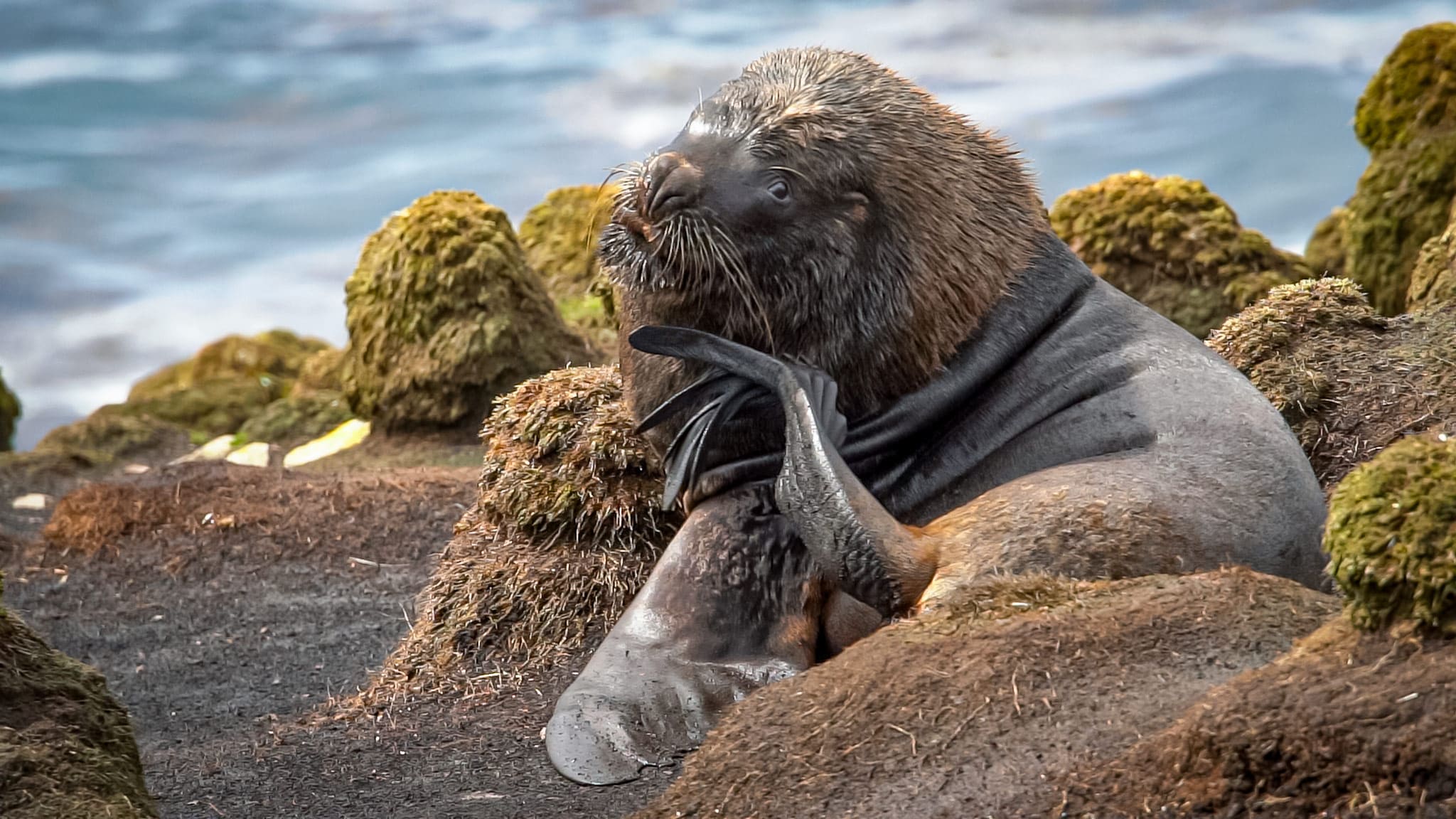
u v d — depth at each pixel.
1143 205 30.53
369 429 33.91
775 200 12.32
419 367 32.22
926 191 12.66
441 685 15.34
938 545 11.33
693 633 12.79
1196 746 7.20
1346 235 29.17
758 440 13.05
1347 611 7.66
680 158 12.46
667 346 12.38
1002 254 13.10
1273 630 8.39
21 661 9.95
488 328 31.88
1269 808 6.87
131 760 9.89
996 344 13.03
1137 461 11.97
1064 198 31.62
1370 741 6.80
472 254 32.25
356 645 19.66
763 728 8.80
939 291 12.69
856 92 12.74
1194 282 29.94
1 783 8.98
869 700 8.59
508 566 16.31
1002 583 9.61
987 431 13.01
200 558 23.97
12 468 35.28
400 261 32.66
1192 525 11.36
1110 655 8.40
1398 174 27.66
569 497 16.41
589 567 16.09
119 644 20.58
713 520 13.20
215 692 18.11
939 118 13.05
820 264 12.47
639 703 12.22
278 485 27.00
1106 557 11.05
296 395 41.12
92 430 39.28
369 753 13.61
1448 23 28.47
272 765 13.50
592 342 33.50
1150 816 7.10
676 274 12.47
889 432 13.01
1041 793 7.53
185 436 40.53
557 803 11.40
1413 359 16.73
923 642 8.98
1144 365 12.98
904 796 7.88
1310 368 16.86
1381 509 7.51
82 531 25.30
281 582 22.92
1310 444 16.34
